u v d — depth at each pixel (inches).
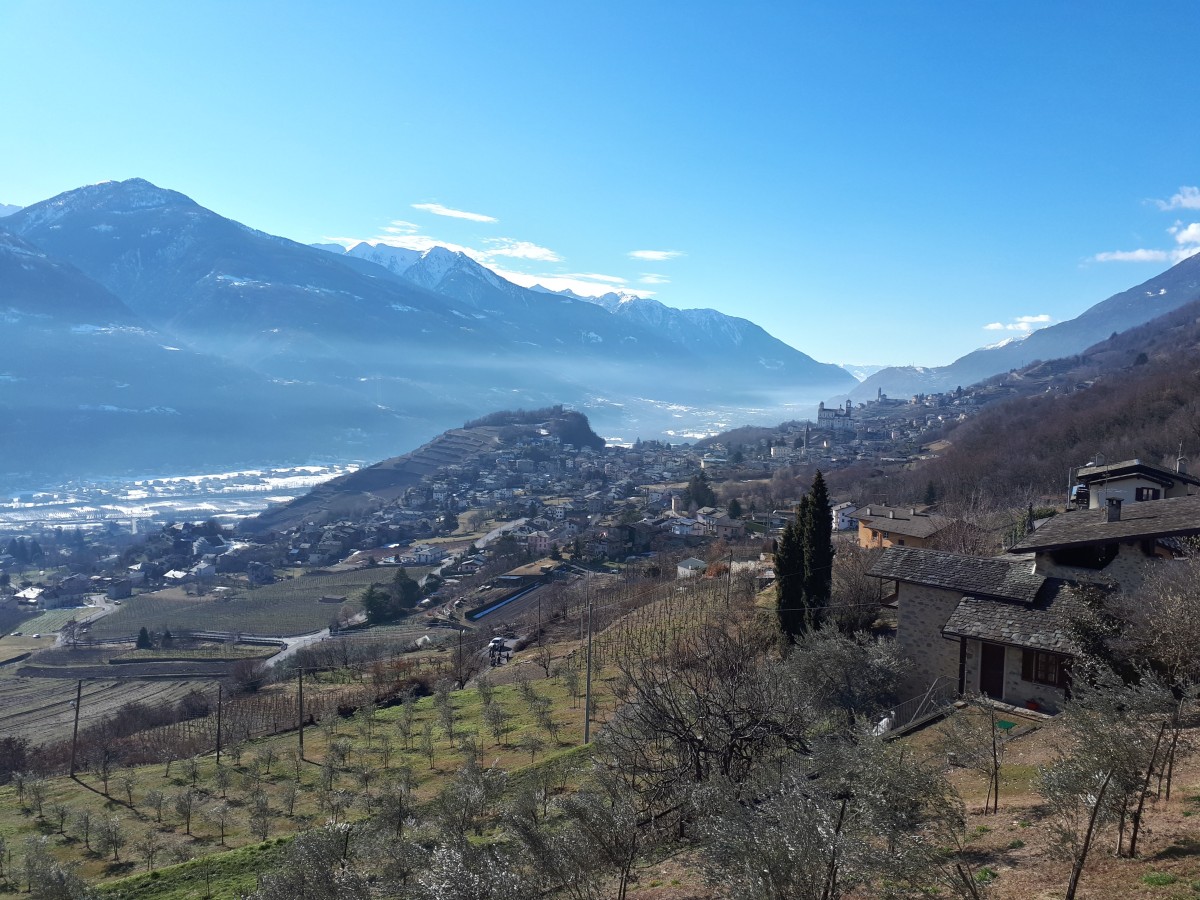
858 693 1098.7
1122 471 1813.5
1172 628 716.0
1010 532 2388.0
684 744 781.3
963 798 722.8
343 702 2645.2
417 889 563.2
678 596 2901.1
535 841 617.3
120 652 4894.2
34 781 1945.1
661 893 615.2
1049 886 484.7
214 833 1550.2
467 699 2324.1
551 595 4382.4
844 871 443.2
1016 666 1056.2
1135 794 578.6
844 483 6811.0
